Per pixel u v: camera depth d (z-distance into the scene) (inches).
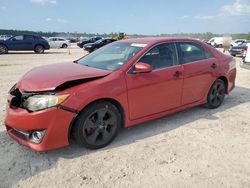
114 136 150.3
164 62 170.4
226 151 144.4
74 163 129.2
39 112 122.6
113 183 114.2
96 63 168.1
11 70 418.6
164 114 173.9
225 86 223.8
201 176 120.2
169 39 180.1
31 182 113.9
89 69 153.7
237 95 266.4
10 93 144.4
